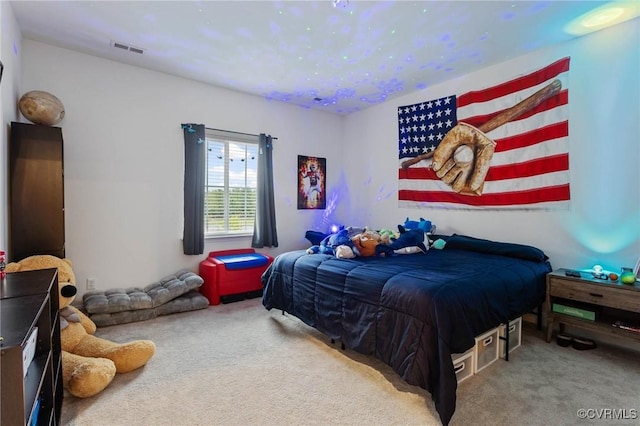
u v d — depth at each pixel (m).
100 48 2.95
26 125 2.37
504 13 2.35
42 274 1.63
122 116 3.26
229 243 4.02
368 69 3.35
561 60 2.78
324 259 2.68
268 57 3.09
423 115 3.93
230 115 3.97
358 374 2.03
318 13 2.36
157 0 2.22
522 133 3.04
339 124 5.07
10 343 0.86
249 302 3.58
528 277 2.44
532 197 2.98
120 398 1.77
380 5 2.25
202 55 3.05
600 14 2.35
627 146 2.46
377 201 4.56
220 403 1.73
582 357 2.29
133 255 3.35
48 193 2.44
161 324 2.90
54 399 1.45
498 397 1.80
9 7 2.24
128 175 3.31
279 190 4.45
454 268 2.32
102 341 2.16
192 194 3.60
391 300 1.91
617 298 2.17
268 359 2.23
